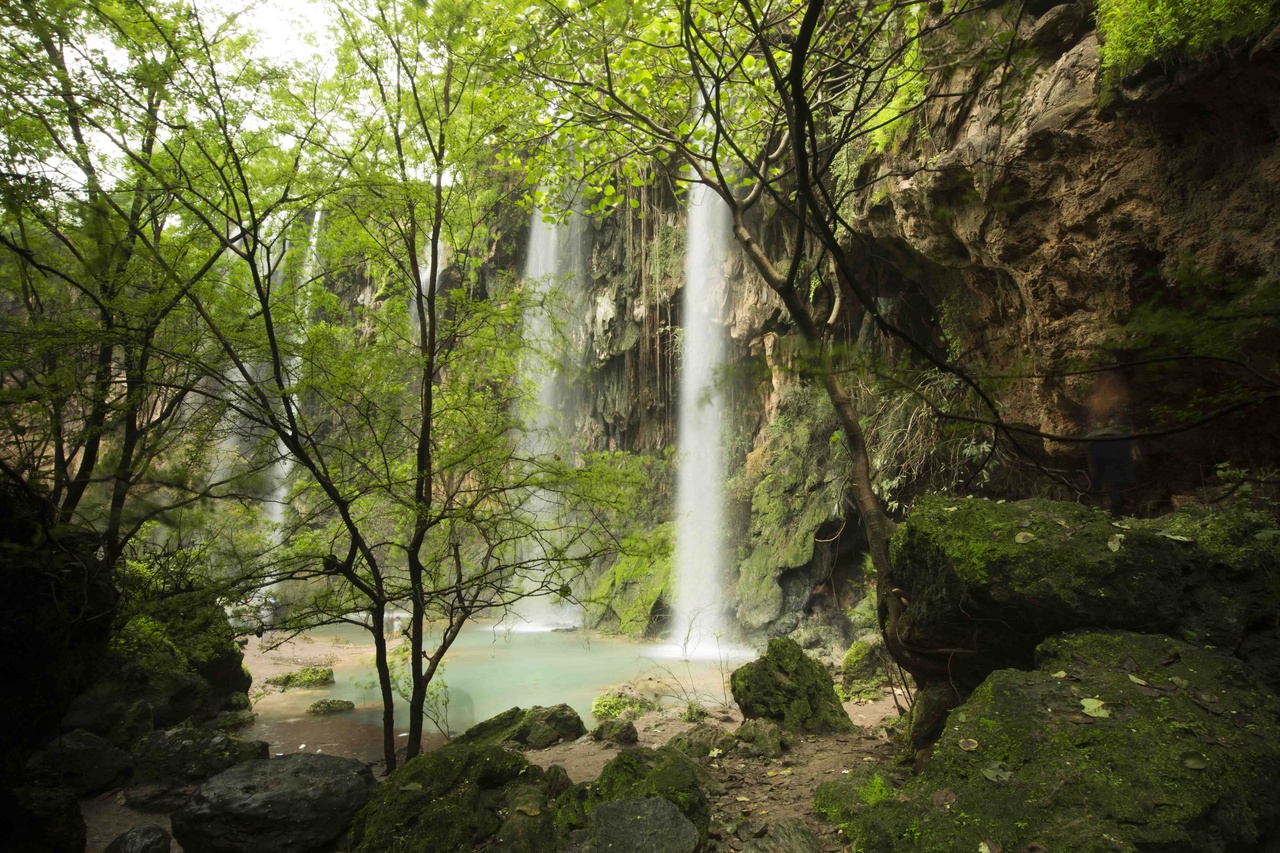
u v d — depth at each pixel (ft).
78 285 12.44
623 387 63.67
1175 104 18.03
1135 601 12.17
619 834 11.73
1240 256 17.07
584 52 16.97
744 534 50.42
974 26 9.34
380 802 13.32
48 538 11.36
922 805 10.46
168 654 24.26
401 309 18.75
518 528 18.95
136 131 14.32
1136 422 14.58
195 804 14.15
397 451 18.75
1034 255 22.80
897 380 8.55
